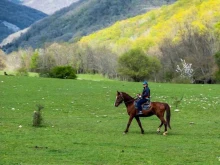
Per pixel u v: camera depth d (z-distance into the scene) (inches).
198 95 1886.1
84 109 1425.9
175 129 1075.3
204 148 829.8
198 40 4237.2
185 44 4296.3
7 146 794.8
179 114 1362.0
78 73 5979.3
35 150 770.8
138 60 4106.8
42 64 5457.7
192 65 3961.6
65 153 754.8
